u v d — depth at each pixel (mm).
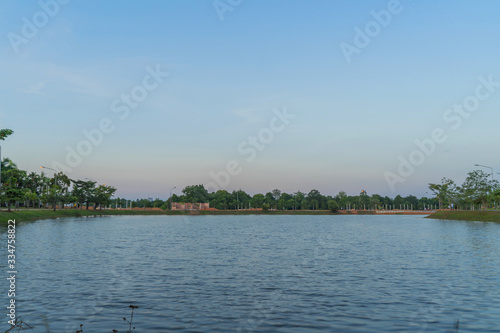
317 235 58406
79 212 124625
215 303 16328
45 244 39062
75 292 18047
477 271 24484
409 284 20453
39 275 22297
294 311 15164
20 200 77750
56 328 12859
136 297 17234
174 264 27328
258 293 18250
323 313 14945
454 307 15766
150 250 36062
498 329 13016
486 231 63656
